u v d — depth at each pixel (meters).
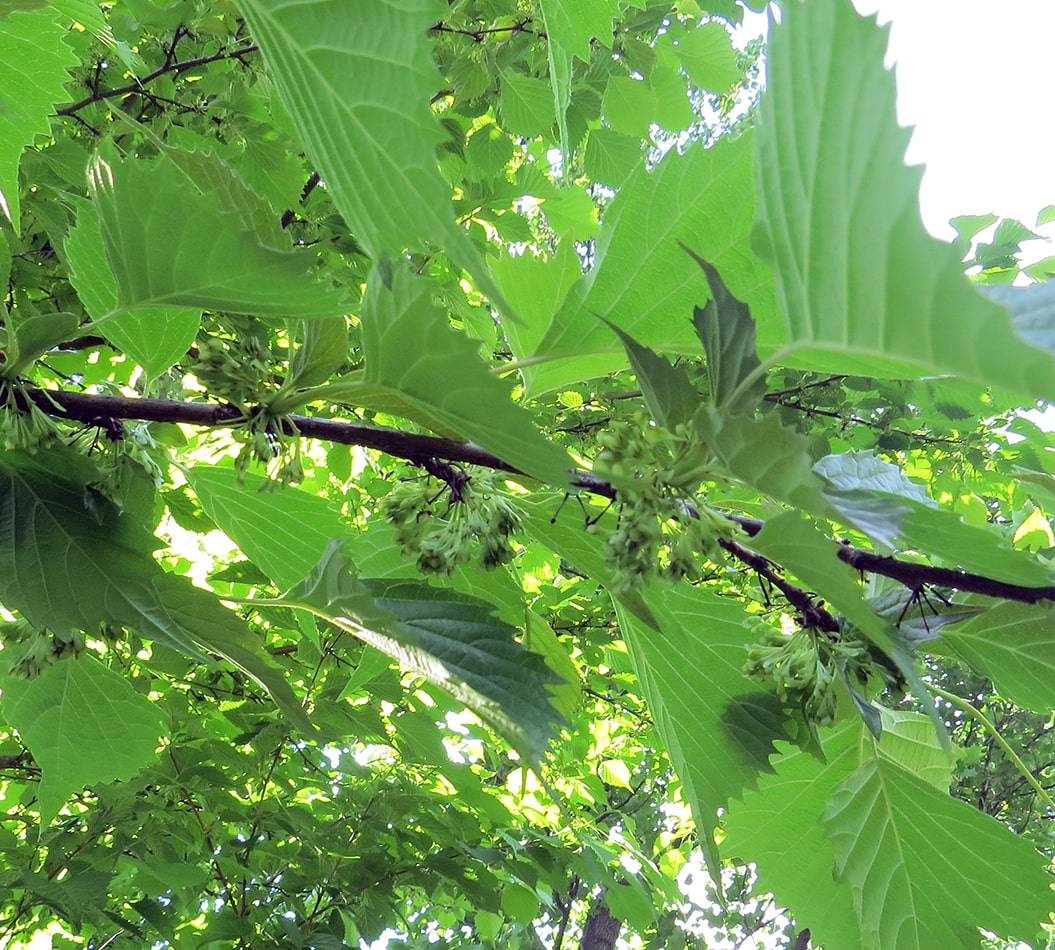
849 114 0.20
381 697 0.82
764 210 0.23
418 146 0.23
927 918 0.42
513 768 1.12
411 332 0.27
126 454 0.37
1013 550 0.28
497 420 0.28
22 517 0.33
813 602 0.36
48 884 0.66
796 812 0.45
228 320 0.66
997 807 2.60
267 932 0.84
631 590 0.30
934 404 1.16
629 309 0.35
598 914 3.28
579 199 1.06
